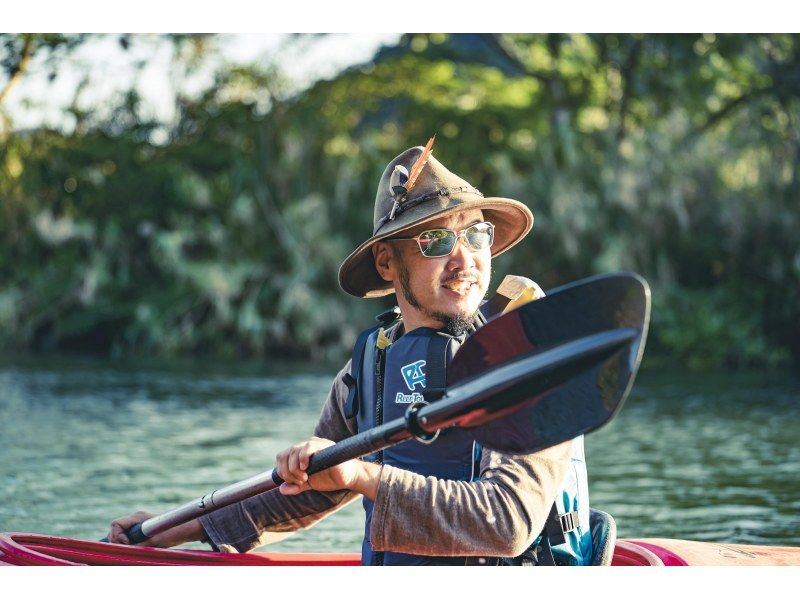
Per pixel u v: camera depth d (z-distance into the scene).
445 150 19.70
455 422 2.10
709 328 15.09
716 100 18.78
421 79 20.84
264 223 17.20
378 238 2.39
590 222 15.42
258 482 2.36
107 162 16.88
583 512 2.33
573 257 15.42
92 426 7.70
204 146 18.11
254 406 9.15
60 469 5.84
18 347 17.11
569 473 2.29
